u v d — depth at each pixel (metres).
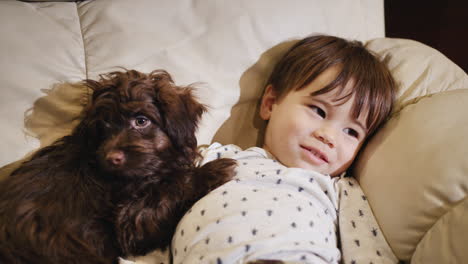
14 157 0.81
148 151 0.73
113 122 0.73
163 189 0.78
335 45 0.98
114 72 0.81
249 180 0.82
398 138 0.87
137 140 0.72
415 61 1.05
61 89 0.86
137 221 0.74
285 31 1.04
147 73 0.92
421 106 0.89
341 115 0.88
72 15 0.91
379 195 0.85
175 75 0.95
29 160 0.79
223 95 1.00
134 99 0.74
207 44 0.98
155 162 0.75
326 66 0.92
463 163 0.71
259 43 1.02
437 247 0.69
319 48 0.97
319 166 0.90
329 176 0.92
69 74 0.87
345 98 0.88
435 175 0.73
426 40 2.02
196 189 0.82
